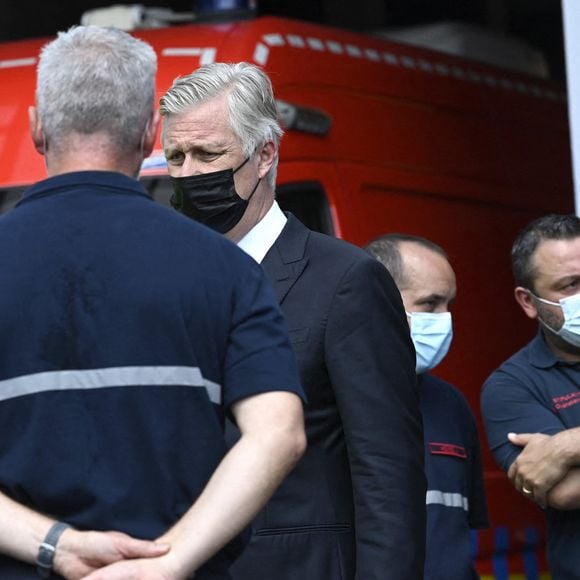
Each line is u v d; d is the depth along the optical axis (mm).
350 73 9781
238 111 5812
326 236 5902
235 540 4484
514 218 11211
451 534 7066
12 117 9000
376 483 5492
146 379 4309
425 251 7371
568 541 6918
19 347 4352
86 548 4211
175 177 5871
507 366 7285
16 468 4301
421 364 7285
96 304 4348
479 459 7508
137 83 4527
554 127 12078
